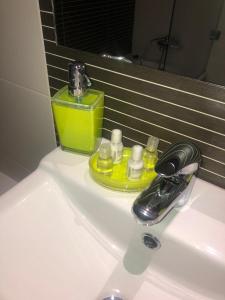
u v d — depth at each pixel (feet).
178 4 1.36
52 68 2.02
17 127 2.77
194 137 1.69
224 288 1.54
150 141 1.75
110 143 1.85
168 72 1.55
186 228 1.59
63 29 1.77
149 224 1.39
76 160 2.02
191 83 1.51
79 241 1.85
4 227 1.66
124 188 1.78
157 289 1.68
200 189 1.79
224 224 1.61
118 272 1.74
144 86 1.69
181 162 1.40
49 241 1.76
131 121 1.91
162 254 1.68
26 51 2.06
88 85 1.82
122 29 1.56
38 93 2.27
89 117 1.81
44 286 1.55
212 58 1.40
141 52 1.59
